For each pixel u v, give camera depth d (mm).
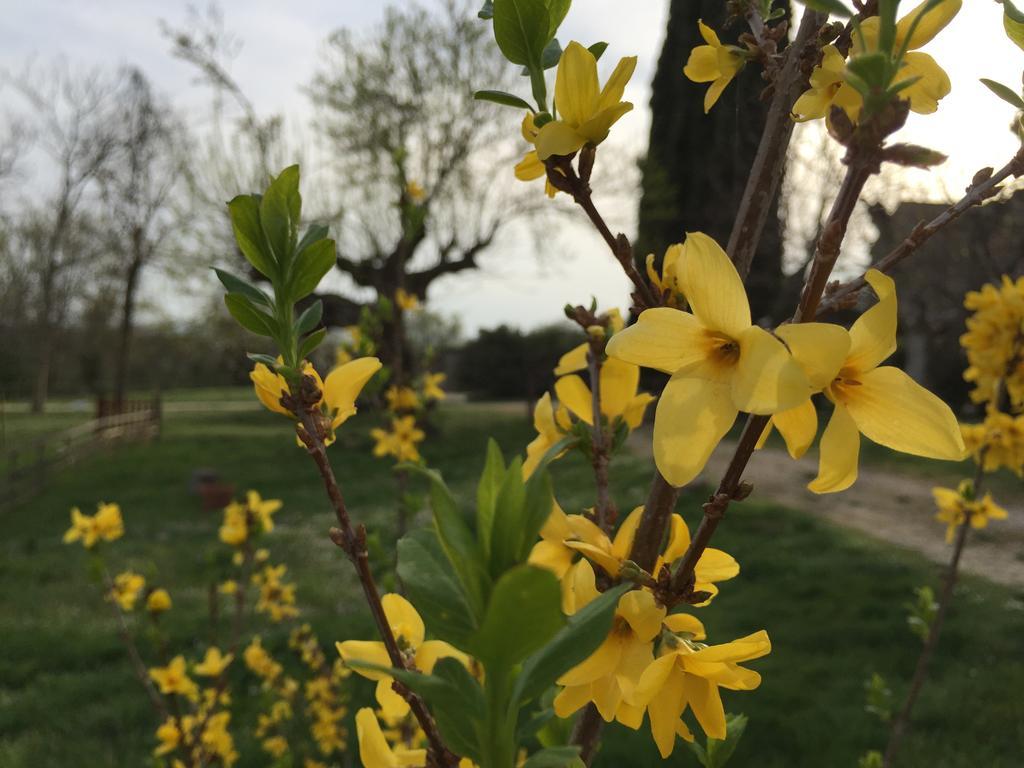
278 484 15492
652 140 13094
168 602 3480
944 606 2828
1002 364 3600
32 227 34469
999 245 9227
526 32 855
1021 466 3314
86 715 5523
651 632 752
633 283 904
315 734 4586
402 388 3582
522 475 537
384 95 18469
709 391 708
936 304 17672
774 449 15367
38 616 7918
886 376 735
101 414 22734
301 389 803
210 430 26766
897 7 590
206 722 3465
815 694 5332
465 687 536
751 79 1502
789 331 644
